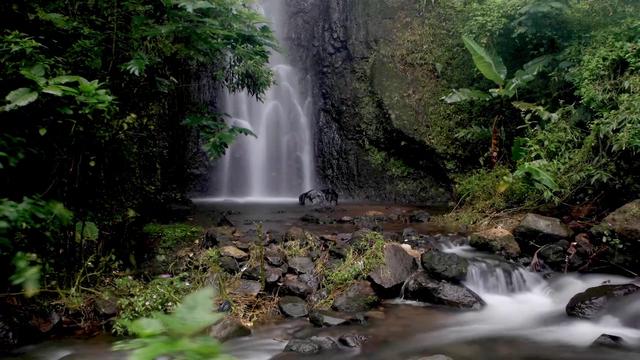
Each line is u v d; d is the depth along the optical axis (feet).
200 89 31.78
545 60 25.84
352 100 36.01
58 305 12.42
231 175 36.22
